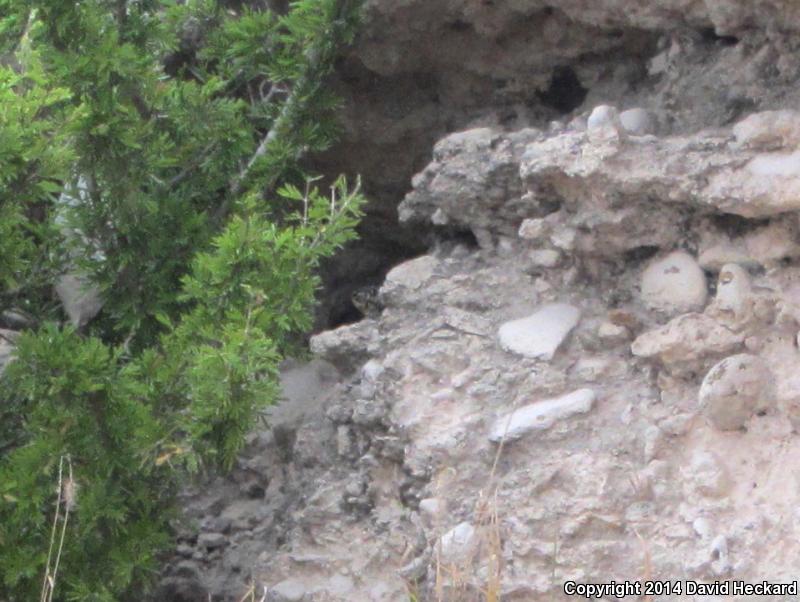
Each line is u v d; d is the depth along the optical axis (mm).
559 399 5469
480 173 6043
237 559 6375
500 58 6762
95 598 5281
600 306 5758
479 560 5188
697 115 6055
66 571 5352
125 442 5301
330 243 5566
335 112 6941
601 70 6613
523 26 6590
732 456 5121
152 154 5949
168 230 6109
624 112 6145
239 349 5152
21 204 5238
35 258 5945
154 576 5953
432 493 5441
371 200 7434
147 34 6219
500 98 6934
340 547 5770
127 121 5801
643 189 5477
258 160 6422
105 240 6008
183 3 7371
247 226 5430
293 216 5781
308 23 6383
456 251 6320
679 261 5590
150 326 6160
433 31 6664
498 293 5969
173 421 5328
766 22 5738
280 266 5445
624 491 5141
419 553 5457
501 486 5328
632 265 5750
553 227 5820
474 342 5781
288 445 6586
